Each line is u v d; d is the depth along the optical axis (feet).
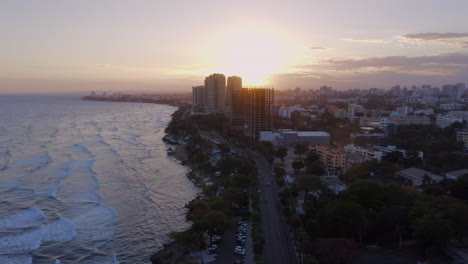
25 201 501.97
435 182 515.91
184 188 572.92
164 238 394.73
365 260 290.15
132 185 585.63
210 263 307.58
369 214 343.87
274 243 338.34
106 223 431.43
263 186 536.42
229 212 410.72
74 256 354.54
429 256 291.17
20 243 377.09
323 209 359.25
